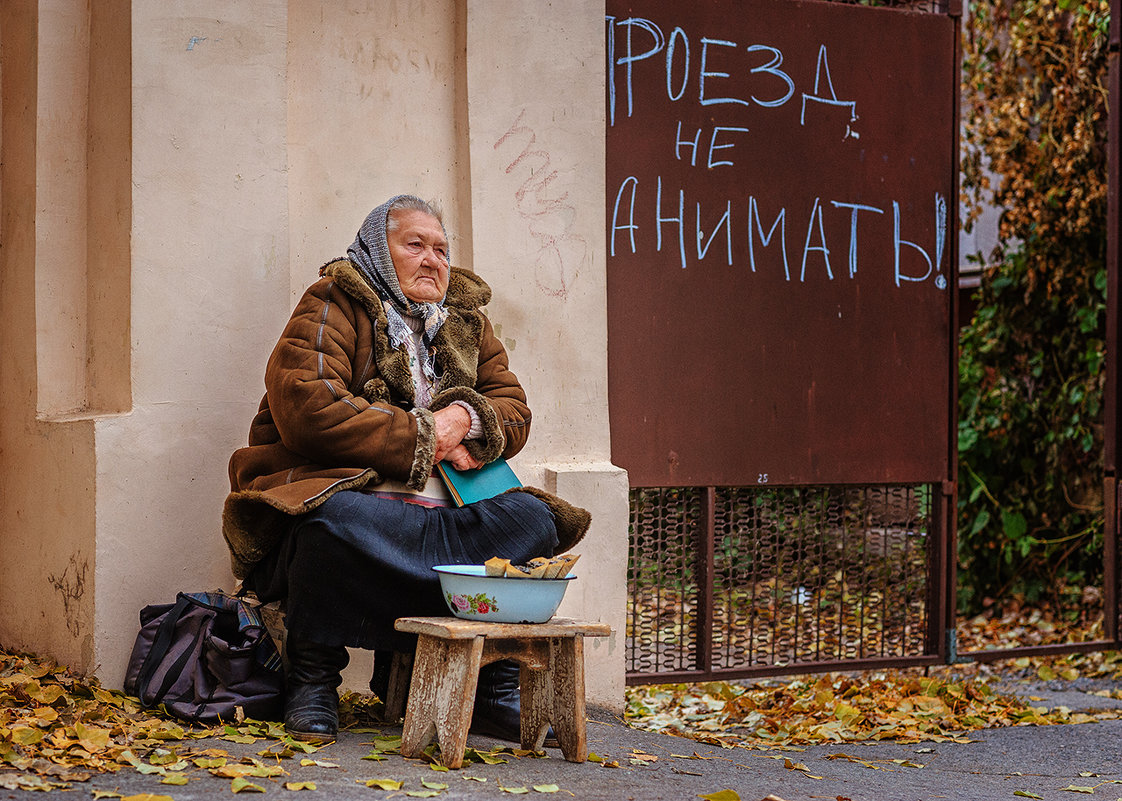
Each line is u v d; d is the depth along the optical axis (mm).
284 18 4980
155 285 4730
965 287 10477
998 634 8594
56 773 3486
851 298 6172
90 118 5027
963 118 9664
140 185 4703
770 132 6016
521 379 5414
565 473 5340
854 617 6305
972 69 9344
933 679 6488
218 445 4836
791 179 6051
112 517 4629
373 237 4438
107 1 4879
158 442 4723
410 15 5395
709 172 5898
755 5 5980
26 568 5148
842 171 6156
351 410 4090
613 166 5723
